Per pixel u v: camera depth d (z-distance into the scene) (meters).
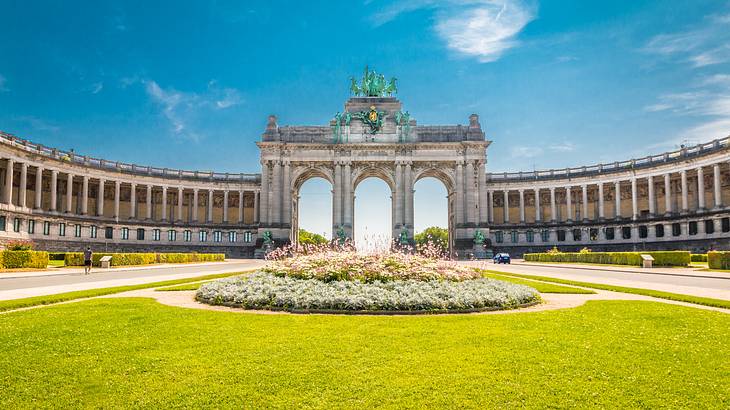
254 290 25.98
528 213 139.50
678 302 27.09
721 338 16.67
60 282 40.41
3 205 88.19
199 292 27.61
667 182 112.44
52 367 13.43
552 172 133.50
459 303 23.55
